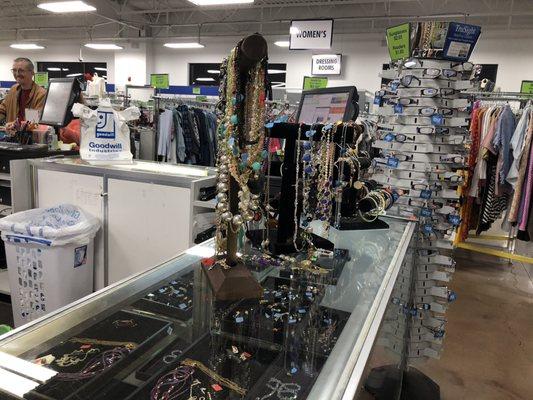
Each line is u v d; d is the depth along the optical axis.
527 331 3.05
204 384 0.76
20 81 3.52
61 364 0.75
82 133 2.62
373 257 1.30
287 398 0.70
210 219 2.38
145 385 0.75
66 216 2.49
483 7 8.35
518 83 8.39
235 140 1.06
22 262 2.32
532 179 3.92
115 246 2.55
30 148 2.74
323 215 1.25
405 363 1.98
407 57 1.88
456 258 4.71
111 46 11.03
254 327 0.92
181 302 1.00
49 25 12.33
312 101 1.69
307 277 1.15
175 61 11.63
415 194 1.90
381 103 2.07
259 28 10.47
